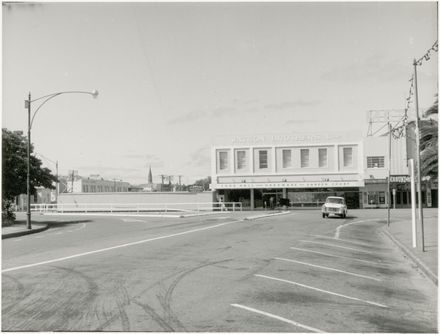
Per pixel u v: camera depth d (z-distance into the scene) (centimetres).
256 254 1451
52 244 1844
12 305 806
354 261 1392
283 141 5547
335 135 5434
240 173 5622
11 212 3416
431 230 2366
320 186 5416
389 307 835
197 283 992
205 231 2319
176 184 13300
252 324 704
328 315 766
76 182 9469
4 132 3309
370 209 5197
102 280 1017
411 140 3005
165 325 697
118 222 3428
